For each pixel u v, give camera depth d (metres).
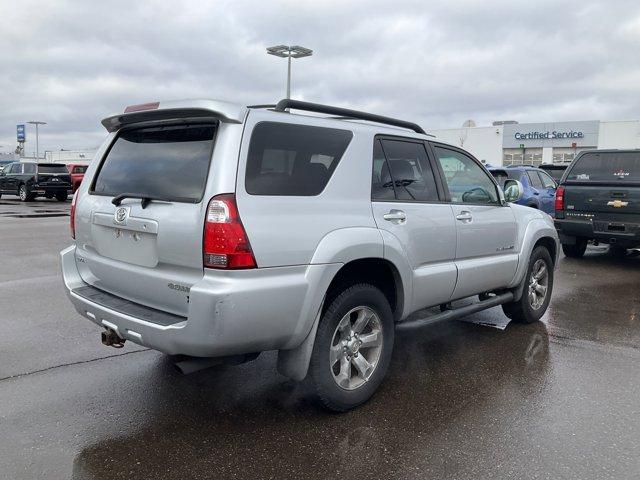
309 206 3.28
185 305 3.07
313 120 3.49
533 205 12.28
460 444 3.23
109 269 3.59
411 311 4.05
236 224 2.92
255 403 3.75
